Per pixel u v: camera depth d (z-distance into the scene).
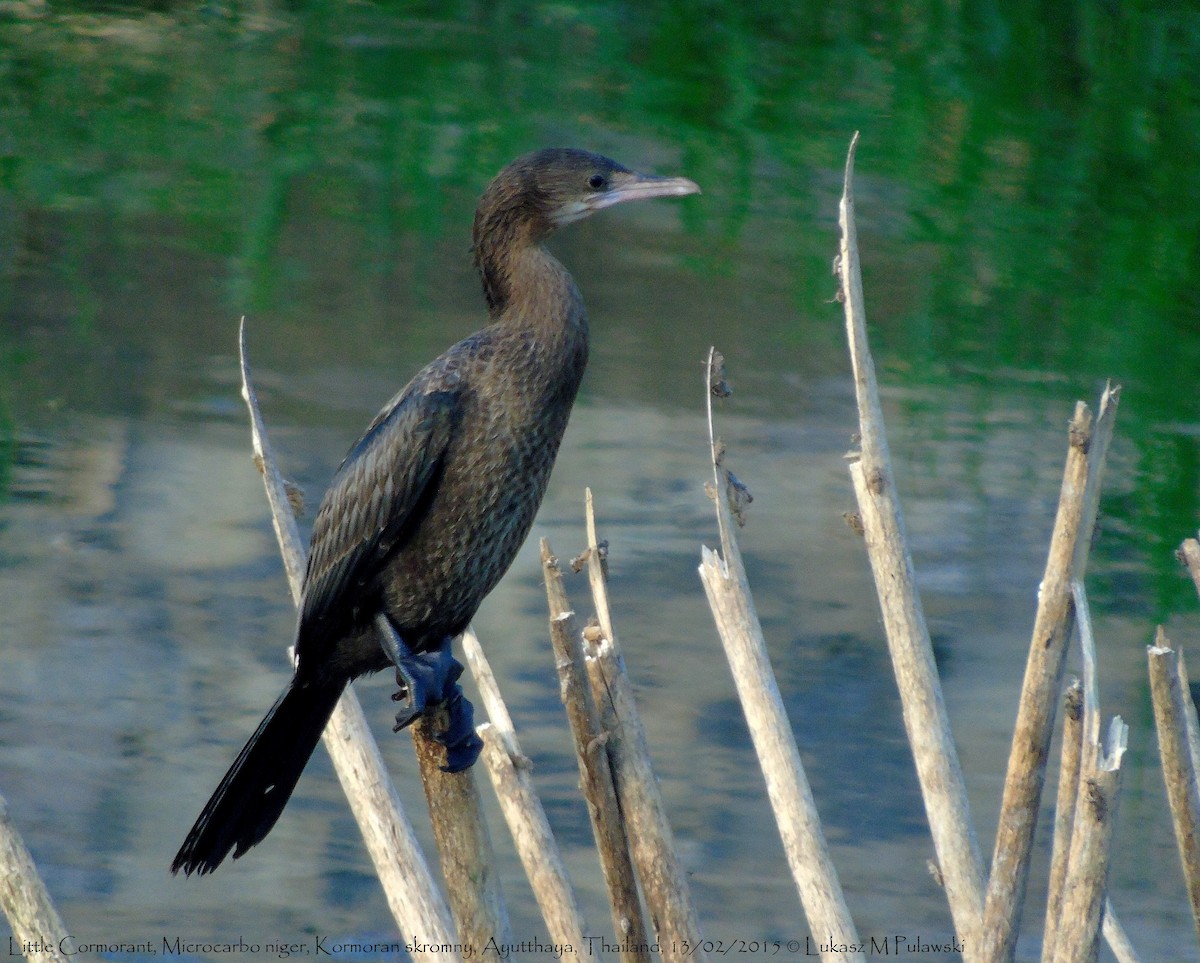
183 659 10.84
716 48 24.66
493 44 24.86
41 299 16.34
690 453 13.83
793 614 11.49
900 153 21.44
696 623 11.33
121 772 9.63
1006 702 10.51
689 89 23.31
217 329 15.95
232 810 6.07
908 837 9.39
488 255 7.02
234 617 11.35
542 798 9.64
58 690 10.37
